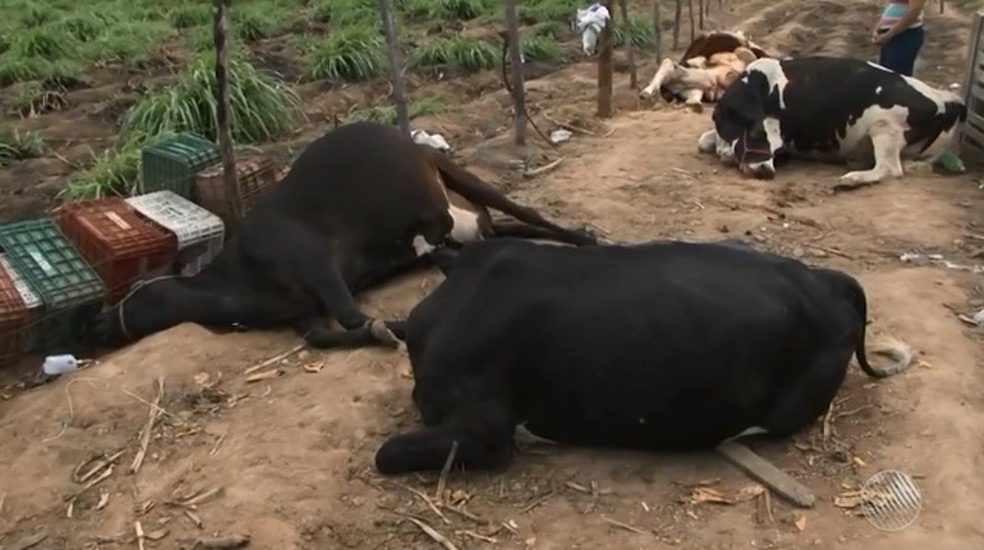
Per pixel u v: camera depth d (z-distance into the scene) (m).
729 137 7.64
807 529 3.74
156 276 5.99
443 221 5.89
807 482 3.98
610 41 9.08
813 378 4.12
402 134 6.07
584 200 7.05
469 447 4.02
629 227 6.57
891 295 5.37
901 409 4.38
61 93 10.93
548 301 4.02
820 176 7.52
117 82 11.59
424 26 14.27
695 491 3.96
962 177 7.28
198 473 4.24
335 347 5.20
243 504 4.00
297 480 4.12
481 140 9.03
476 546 3.75
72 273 5.69
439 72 11.80
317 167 5.72
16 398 5.03
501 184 7.54
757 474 3.98
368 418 4.49
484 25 14.42
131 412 4.71
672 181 7.41
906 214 6.59
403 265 5.91
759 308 3.98
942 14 15.95
